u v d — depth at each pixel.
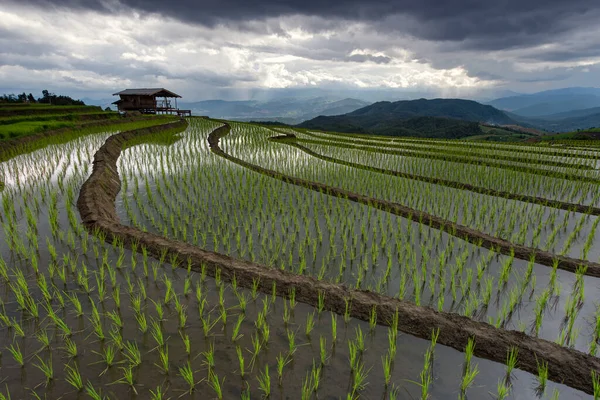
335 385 3.04
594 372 3.15
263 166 12.95
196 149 16.17
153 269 4.69
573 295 4.55
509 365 3.25
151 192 8.91
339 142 22.70
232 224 6.85
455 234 6.55
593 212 7.97
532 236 6.68
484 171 12.14
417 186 10.20
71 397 2.82
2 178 9.30
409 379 3.14
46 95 47.12
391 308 4.03
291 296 4.37
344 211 7.75
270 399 2.87
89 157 12.42
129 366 3.16
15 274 4.59
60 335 3.52
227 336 3.63
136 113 34.53
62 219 6.56
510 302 4.21
